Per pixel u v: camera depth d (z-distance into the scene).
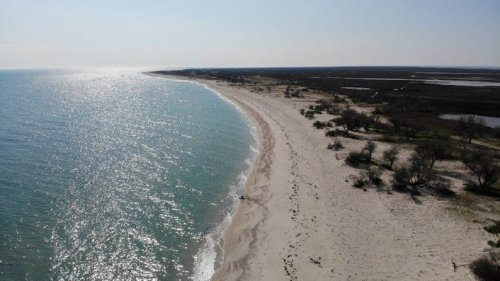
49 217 34.91
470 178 48.25
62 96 143.38
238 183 46.59
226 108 109.69
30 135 68.00
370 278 26.28
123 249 30.28
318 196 41.81
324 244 31.28
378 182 45.78
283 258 29.42
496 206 38.97
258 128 80.81
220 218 36.75
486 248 29.69
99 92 162.62
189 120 89.06
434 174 46.91
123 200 39.56
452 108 108.19
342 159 55.72
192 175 48.62
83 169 49.00
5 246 29.67
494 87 157.88
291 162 54.84
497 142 69.88
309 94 140.75
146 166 51.38
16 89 174.88
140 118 90.75
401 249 30.17
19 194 39.94
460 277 25.61
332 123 84.12
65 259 28.45
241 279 26.95
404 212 37.34
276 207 39.19
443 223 34.84
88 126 78.81
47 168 48.84
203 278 27.19
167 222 35.25
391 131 76.12
